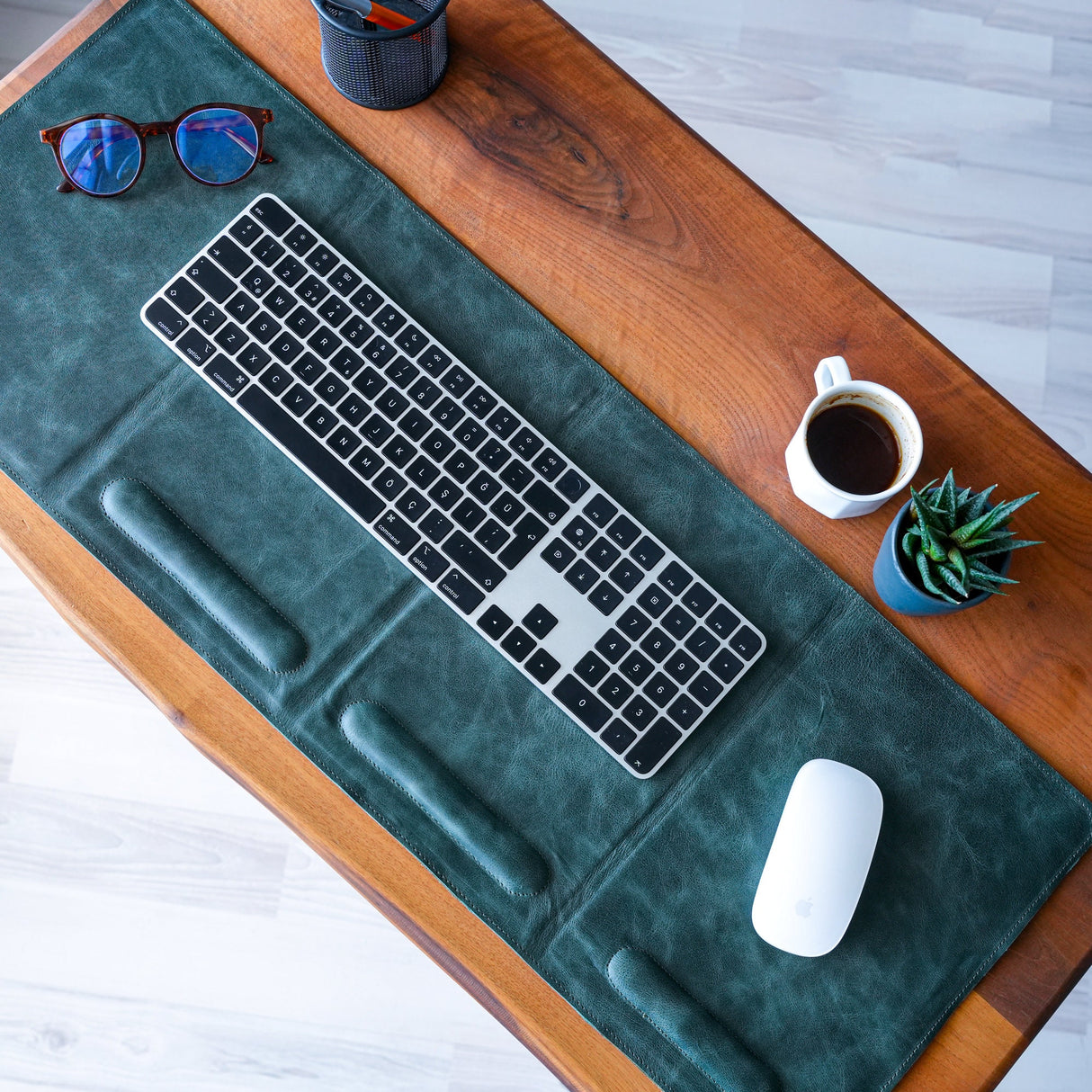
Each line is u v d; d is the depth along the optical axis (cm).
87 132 73
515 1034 68
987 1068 67
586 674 69
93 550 72
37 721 142
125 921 140
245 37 79
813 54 162
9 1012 138
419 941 69
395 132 78
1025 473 74
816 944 65
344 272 74
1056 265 158
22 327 74
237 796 142
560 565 71
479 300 76
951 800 70
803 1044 67
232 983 140
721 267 77
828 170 159
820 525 74
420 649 71
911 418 69
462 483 71
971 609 72
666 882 68
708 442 75
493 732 70
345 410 72
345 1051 139
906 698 71
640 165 78
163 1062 138
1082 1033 138
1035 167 160
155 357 74
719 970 67
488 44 79
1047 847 69
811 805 65
